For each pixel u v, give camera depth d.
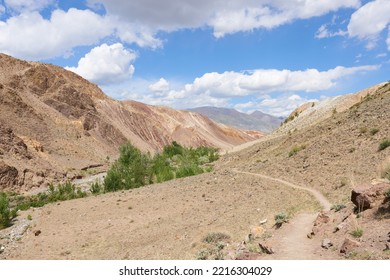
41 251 33.91
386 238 14.75
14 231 41.06
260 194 37.72
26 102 139.62
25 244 36.72
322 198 29.94
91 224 40.44
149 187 56.94
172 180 61.56
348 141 43.22
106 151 146.88
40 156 101.00
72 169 104.81
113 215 42.78
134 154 71.81
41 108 143.50
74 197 61.38
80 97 169.12
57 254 32.53
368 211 18.38
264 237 20.47
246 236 21.98
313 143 51.12
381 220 16.83
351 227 17.31
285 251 16.81
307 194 32.31
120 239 34.09
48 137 123.00
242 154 87.06
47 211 47.81
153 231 34.56
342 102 122.44
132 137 184.62
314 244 17.62
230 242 23.73
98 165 121.50
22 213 48.94
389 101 52.34
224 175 53.75
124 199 49.66
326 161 40.84
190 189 48.91
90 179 97.50
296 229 21.45
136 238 33.56
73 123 148.62
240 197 39.09
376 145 37.06
